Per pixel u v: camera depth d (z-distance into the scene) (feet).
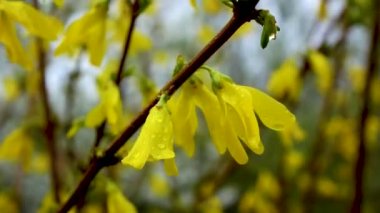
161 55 2.82
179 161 3.05
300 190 2.40
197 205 2.39
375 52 1.64
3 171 2.96
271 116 0.99
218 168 2.37
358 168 1.60
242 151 1.00
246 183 3.14
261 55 3.57
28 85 2.06
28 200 3.05
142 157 0.95
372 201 3.52
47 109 1.61
